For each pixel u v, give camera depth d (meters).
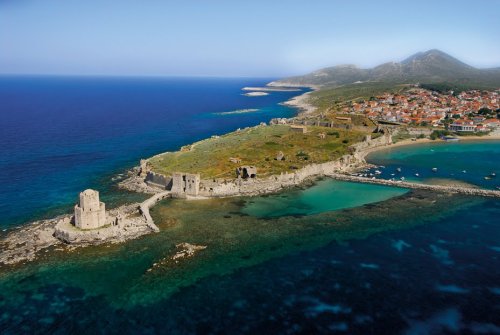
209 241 117.75
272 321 83.25
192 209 144.12
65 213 137.62
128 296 91.25
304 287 95.06
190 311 86.31
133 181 176.38
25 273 99.56
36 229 123.19
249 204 150.00
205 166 183.62
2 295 91.12
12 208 142.50
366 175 192.00
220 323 82.62
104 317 84.38
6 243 114.00
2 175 184.12
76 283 95.88
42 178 180.75
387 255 110.81
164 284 95.81
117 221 124.19
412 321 83.56
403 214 140.12
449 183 179.38
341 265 105.19
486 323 83.19
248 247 114.38
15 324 82.25
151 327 81.44
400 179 185.75
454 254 111.69
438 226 130.25
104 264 103.94
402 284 96.75
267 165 187.75
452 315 85.56
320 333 79.94
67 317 84.38
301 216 138.12
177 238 119.19
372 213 141.12
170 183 162.75
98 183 175.00
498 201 154.25
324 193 163.75
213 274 100.25
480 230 127.50
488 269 103.88
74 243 113.44
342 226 129.62
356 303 89.38
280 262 106.44
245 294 92.12
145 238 118.75
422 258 109.44
